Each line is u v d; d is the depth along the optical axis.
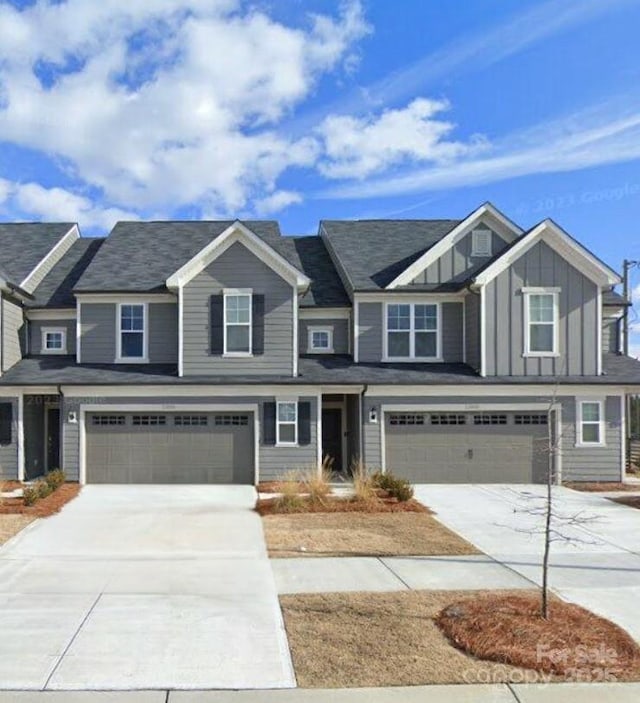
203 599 7.57
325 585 8.19
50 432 19.97
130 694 5.18
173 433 17.38
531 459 17.80
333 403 20.38
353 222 23.42
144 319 18.81
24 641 6.23
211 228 22.11
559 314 17.95
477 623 6.46
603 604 7.43
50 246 21.77
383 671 5.56
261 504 14.03
